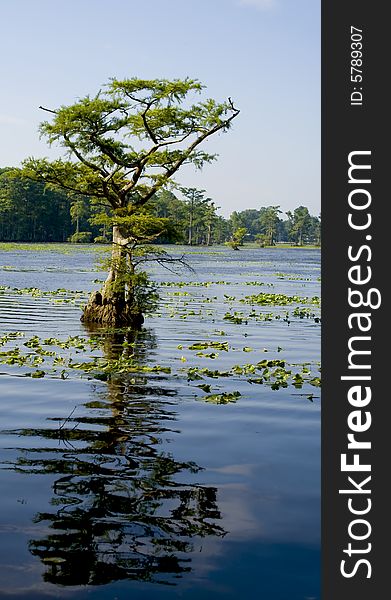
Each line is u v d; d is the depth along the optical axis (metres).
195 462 9.13
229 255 115.81
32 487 8.09
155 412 11.81
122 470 8.76
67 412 11.71
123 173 26.97
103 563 6.26
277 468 8.92
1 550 6.48
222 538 6.80
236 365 16.22
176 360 17.19
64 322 25.14
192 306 32.47
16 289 38.88
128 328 23.81
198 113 25.23
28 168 25.64
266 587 5.89
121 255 25.72
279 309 31.66
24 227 145.50
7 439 10.05
